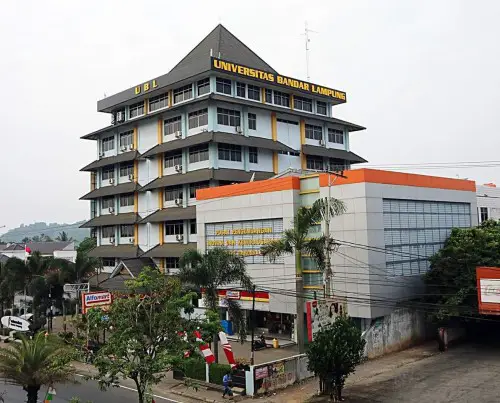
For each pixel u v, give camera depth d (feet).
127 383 96.94
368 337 103.86
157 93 177.88
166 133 173.88
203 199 141.79
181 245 161.07
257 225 127.85
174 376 97.09
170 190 170.19
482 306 97.60
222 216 135.74
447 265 110.32
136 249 178.40
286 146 169.37
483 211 173.17
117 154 193.98
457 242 114.52
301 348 96.94
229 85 165.58
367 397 79.30
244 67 164.76
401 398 77.82
